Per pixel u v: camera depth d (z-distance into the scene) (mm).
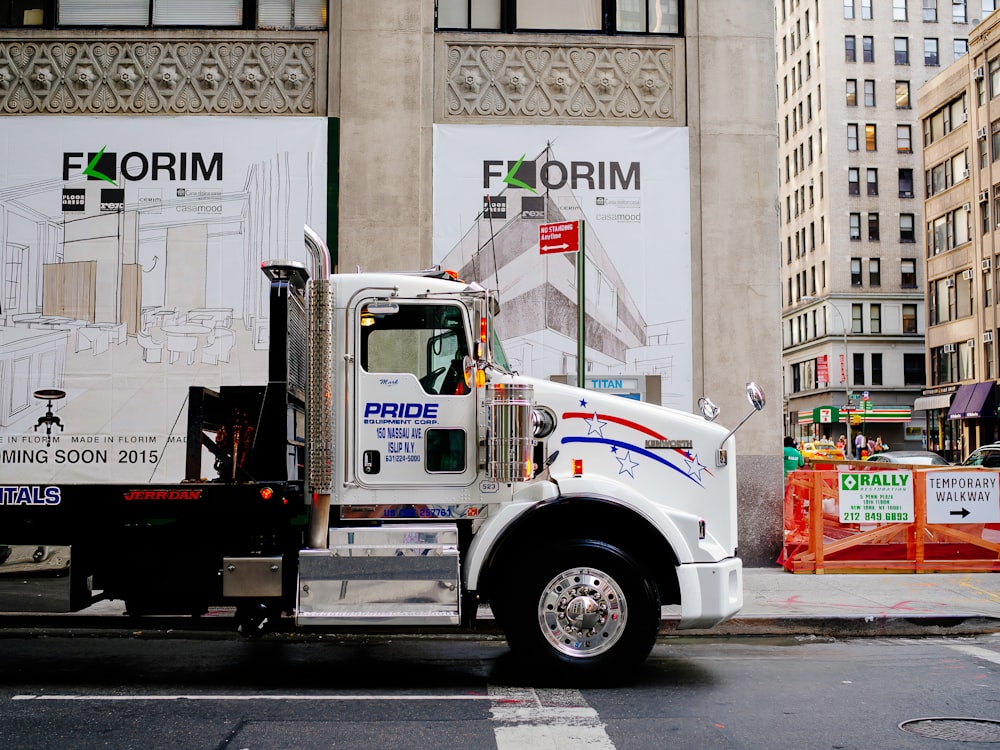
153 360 11516
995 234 47062
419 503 6688
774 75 12211
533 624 6352
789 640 8430
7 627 8438
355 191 11820
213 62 11914
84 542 6648
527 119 12039
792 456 14602
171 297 11602
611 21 12297
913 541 11461
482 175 11938
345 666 7188
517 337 11805
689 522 6551
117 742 5090
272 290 6680
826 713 5754
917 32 68125
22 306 11531
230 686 6488
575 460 6844
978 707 5922
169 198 11711
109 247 11633
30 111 11773
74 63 11836
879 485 11438
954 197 51625
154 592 6660
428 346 6785
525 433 6473
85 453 11383
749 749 4996
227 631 8547
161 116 11820
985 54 47781
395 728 5383
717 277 11922
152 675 6844
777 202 12094
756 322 11906
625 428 6965
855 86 67625
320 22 12141
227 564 6441
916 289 67188
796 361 74562
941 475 11445
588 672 6340
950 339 52438
